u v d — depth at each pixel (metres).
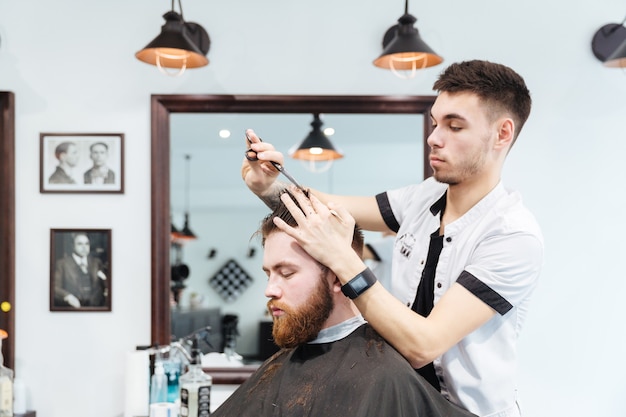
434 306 1.30
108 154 2.68
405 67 2.56
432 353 1.16
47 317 2.67
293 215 1.16
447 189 1.41
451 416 1.14
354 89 2.70
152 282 2.64
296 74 2.70
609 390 2.63
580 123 2.69
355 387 1.12
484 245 1.29
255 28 2.71
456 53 2.70
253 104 2.66
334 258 1.14
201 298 2.65
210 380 2.38
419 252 1.41
